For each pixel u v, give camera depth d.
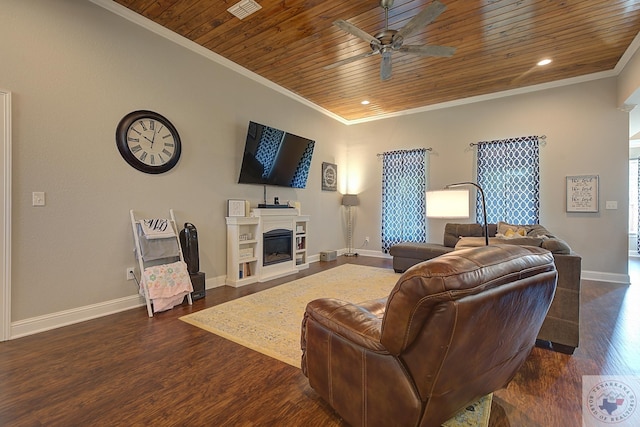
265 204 4.71
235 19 3.25
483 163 5.36
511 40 3.54
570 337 2.28
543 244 2.44
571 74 4.50
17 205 2.53
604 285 4.26
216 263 4.18
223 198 4.27
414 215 6.11
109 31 3.06
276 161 4.91
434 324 1.05
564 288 2.29
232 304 3.43
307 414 1.65
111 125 3.10
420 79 4.69
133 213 3.26
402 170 6.23
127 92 3.21
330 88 5.10
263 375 2.02
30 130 2.59
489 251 1.27
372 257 6.51
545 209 4.92
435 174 5.89
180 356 2.27
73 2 2.82
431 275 1.04
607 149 4.50
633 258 6.70
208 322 2.91
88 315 2.96
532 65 4.20
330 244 6.55
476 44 3.64
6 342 2.46
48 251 2.71
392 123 6.41
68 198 2.82
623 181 4.42
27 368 2.09
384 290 4.00
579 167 4.68
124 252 3.22
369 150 6.72
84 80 2.90
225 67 4.22
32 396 1.79
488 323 1.14
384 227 6.47
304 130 5.70
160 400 1.76
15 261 2.53
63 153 2.78
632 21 3.17
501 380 1.54
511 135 5.17
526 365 2.14
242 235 4.39
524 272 1.27
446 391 1.18
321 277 4.70
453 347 1.07
